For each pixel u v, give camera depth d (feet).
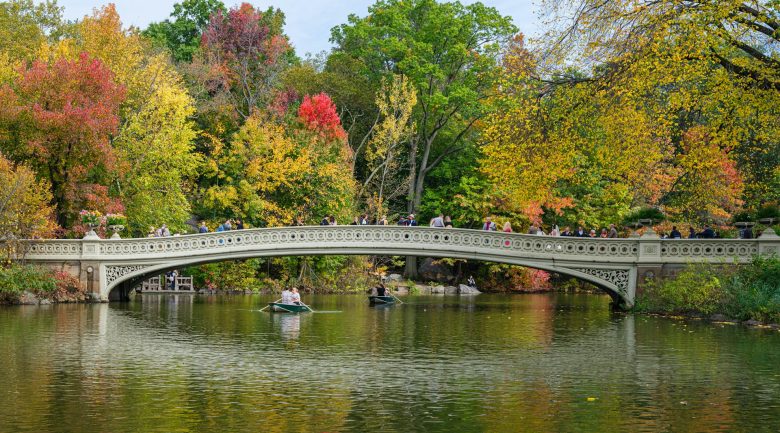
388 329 89.71
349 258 173.17
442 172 190.08
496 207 176.04
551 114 104.99
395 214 180.65
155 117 150.61
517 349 73.46
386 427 45.09
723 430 44.80
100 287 119.34
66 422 45.60
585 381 58.08
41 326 87.51
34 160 128.77
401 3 186.09
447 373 61.00
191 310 111.34
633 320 100.12
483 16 184.75
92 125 125.59
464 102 182.91
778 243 103.60
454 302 140.77
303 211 165.48
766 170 131.44
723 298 100.07
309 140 167.43
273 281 164.25
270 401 51.08
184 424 45.34
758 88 88.38
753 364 65.05
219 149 164.96
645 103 99.71
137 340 77.61
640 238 109.70
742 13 85.87
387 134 178.91
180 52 211.00
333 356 68.85
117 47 151.84
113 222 126.93
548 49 101.50
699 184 136.36
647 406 50.31
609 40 92.94
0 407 49.06
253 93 191.83
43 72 127.34
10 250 115.65
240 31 197.57
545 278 188.34
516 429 44.91
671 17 86.94
